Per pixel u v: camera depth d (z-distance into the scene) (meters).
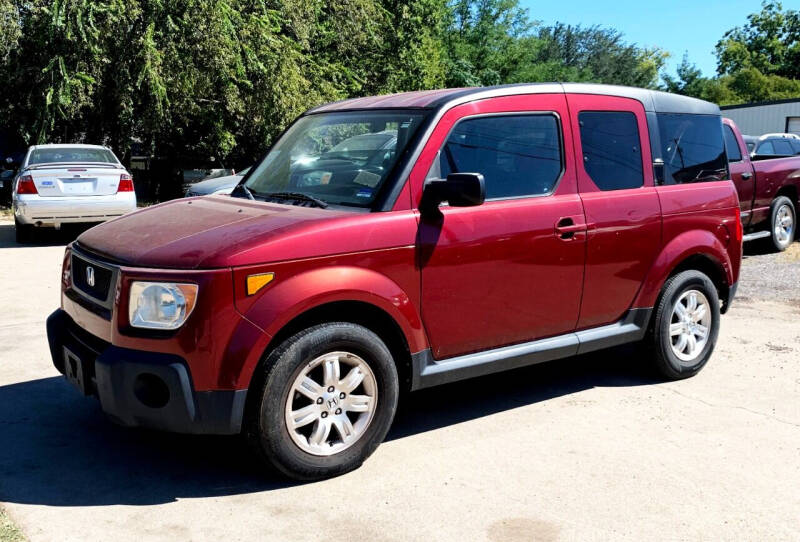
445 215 4.04
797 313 7.46
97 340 3.80
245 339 3.41
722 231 5.45
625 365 5.74
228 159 22.73
